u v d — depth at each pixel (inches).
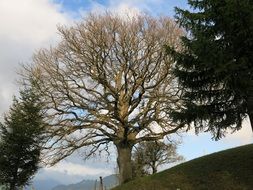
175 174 1013.2
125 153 1441.9
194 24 804.6
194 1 811.4
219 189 872.9
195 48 740.0
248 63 746.8
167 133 1448.1
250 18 719.1
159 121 1430.9
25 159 1482.5
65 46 1450.5
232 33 756.0
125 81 1449.3
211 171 962.1
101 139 1472.7
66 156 1473.9
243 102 762.8
